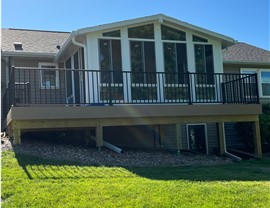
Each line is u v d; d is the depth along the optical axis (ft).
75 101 38.01
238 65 50.83
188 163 28.76
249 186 19.43
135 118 31.22
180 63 37.63
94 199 16.02
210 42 39.52
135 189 17.69
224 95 37.55
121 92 34.35
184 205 15.74
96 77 32.78
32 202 15.31
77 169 22.03
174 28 37.83
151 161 28.02
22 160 23.38
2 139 31.37
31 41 47.75
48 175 19.99
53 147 29.09
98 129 29.86
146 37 36.37
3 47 42.98
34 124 28.22
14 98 28.40
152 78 35.94
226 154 34.76
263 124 39.09
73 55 39.37
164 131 39.32
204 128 41.96
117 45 35.01
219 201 16.44
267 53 56.34
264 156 37.50
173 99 36.37
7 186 17.37
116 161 26.48
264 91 51.98
